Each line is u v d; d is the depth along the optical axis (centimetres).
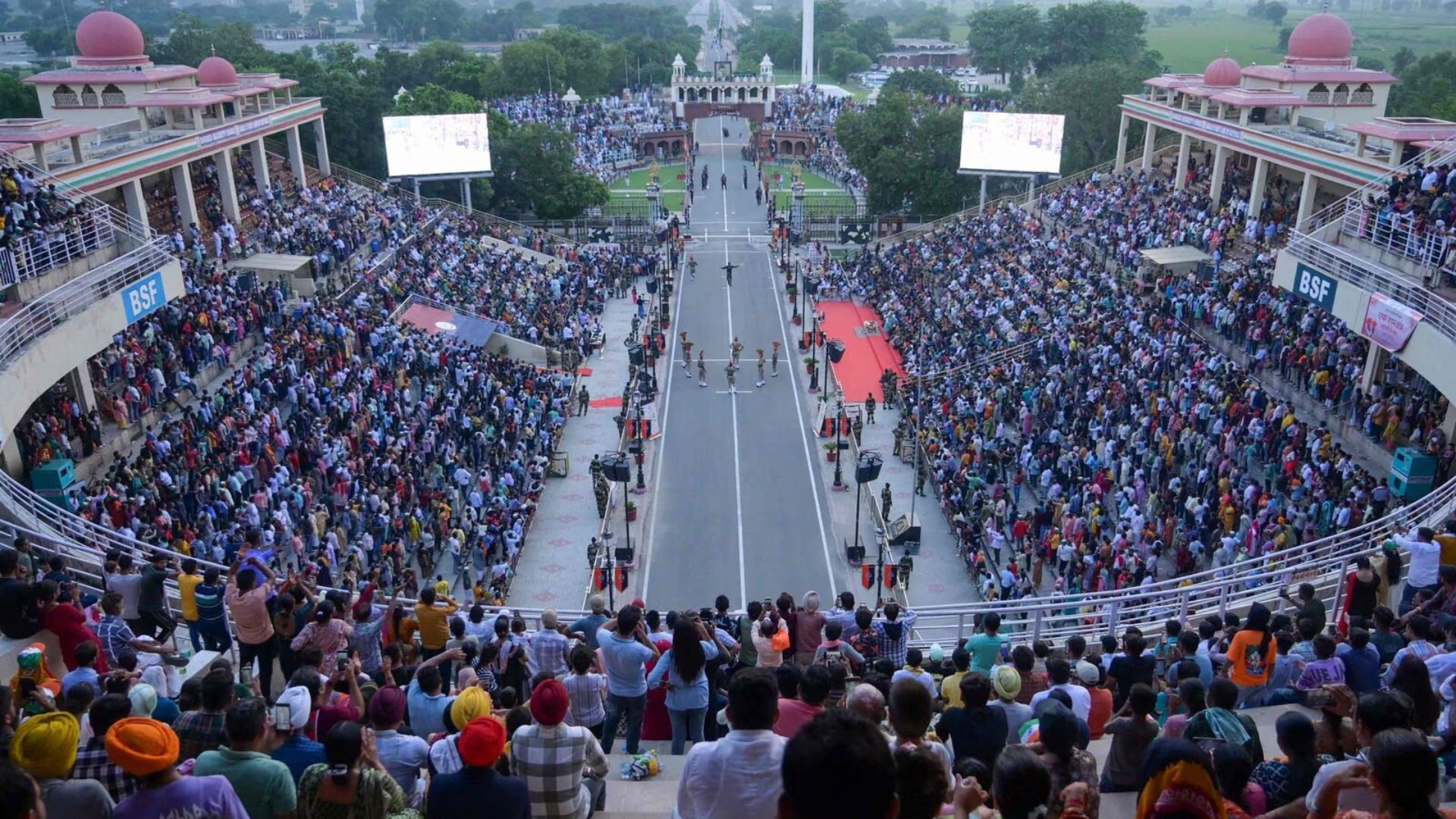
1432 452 3019
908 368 5706
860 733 517
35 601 1585
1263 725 1304
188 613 1791
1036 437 4244
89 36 5553
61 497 2908
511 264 6969
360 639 1602
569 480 4653
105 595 1556
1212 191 5931
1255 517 3162
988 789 865
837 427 4916
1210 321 4559
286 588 1714
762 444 5069
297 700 1026
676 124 13212
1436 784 658
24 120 4522
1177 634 1681
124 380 3731
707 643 1440
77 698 1088
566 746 971
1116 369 4416
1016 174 7744
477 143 7925
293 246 5712
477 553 3647
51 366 3044
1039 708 1224
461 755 861
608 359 6197
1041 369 4838
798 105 13275
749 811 745
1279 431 3478
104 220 3772
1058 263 6044
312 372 4275
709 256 8569
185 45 10994
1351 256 3516
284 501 3381
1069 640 1526
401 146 7762
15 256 3183
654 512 4388
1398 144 4462
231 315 4544
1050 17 14612
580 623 1605
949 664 1620
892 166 8550
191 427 3541
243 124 5988
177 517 3078
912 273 7100
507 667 1488
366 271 5862
